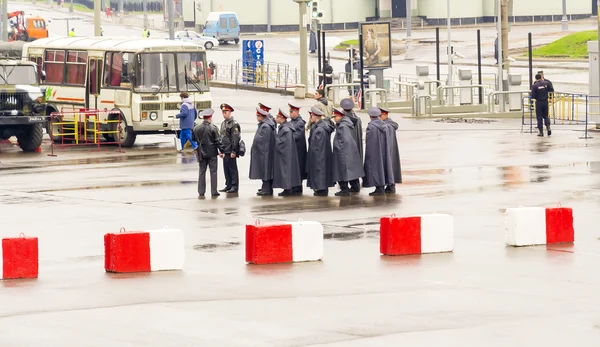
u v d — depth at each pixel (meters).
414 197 34.66
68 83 57.59
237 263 24.17
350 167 35.00
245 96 86.38
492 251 25.20
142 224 29.98
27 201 35.12
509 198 33.81
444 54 126.00
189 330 18.12
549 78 95.06
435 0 162.12
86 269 23.62
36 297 20.81
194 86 54.50
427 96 69.50
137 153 51.59
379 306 19.75
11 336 17.81
